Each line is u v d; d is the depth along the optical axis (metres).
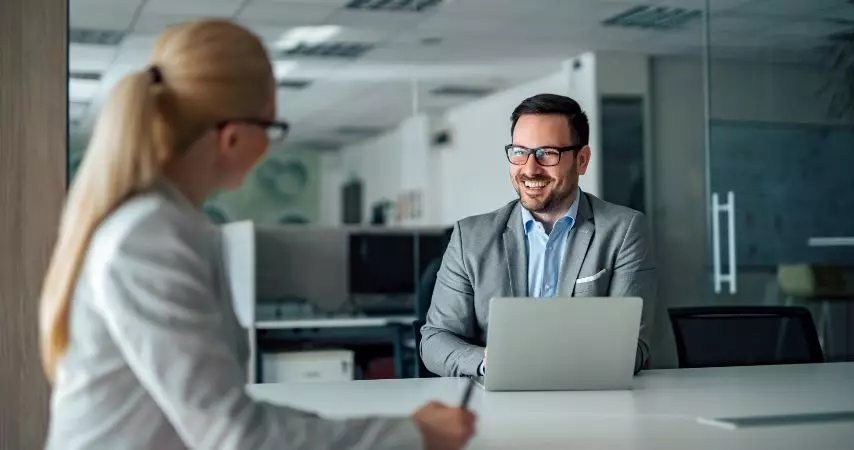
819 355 2.77
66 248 1.05
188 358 0.99
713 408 1.74
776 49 5.45
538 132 2.43
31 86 2.96
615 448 1.42
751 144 5.44
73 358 1.05
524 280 2.52
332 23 6.34
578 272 2.48
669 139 7.20
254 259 5.32
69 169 2.99
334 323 5.48
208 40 1.08
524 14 6.02
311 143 14.08
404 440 1.15
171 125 1.06
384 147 12.46
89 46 6.54
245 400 1.04
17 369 2.90
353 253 6.11
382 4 5.80
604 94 7.14
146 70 1.09
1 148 2.93
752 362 2.73
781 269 5.42
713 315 2.77
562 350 1.93
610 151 7.12
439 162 10.49
